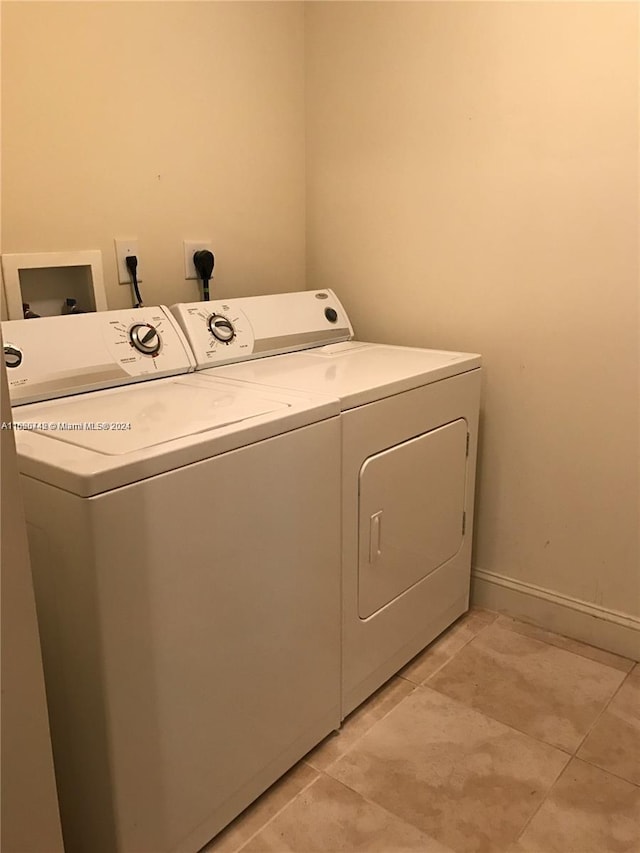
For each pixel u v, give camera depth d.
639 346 1.68
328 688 1.49
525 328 1.85
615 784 1.41
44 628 1.07
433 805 1.37
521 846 1.27
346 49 2.02
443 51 1.83
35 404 1.32
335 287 2.23
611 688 1.72
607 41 1.58
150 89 1.70
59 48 1.50
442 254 1.96
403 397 1.56
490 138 1.80
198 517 1.10
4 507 0.79
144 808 1.11
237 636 1.22
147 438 1.09
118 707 1.04
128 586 1.01
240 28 1.90
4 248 1.48
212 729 1.21
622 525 1.80
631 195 1.62
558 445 1.87
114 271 1.70
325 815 1.35
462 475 1.88
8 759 0.83
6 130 1.44
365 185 2.08
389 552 1.61
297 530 1.31
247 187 2.02
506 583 2.04
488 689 1.72
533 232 1.78
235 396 1.39
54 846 0.92
